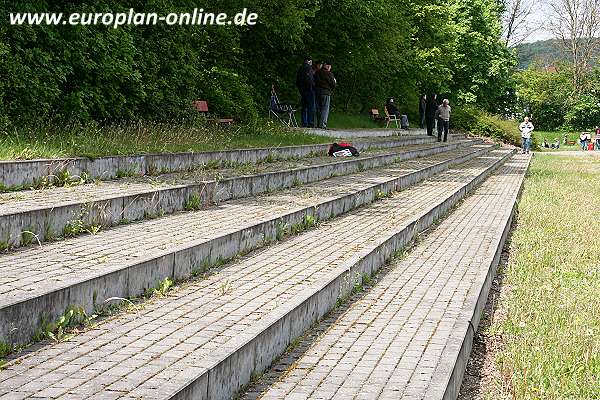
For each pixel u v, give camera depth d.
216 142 17.27
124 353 5.21
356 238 10.46
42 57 14.50
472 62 62.91
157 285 7.14
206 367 4.91
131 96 17.69
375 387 5.43
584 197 22.14
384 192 16.48
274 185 14.30
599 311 9.16
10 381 4.62
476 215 15.65
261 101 30.80
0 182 9.42
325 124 29.23
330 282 7.64
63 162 10.55
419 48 48.75
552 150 65.19
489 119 60.25
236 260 8.77
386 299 8.22
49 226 7.96
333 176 18.02
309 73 28.48
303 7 27.83
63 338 5.50
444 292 8.55
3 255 7.09
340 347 6.44
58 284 5.83
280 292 7.14
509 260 12.40
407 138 33.62
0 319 5.05
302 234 10.84
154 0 18.89
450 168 26.89
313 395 5.29
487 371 6.92
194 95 21.61
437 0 50.66
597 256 12.98
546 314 8.79
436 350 6.32
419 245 11.83
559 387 6.45
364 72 42.31
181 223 9.49
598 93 102.31
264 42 31.16
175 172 13.31
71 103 15.41
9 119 13.34
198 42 23.19
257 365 5.70
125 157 12.05
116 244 7.81
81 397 4.36
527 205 19.48
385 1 36.50
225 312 6.37
